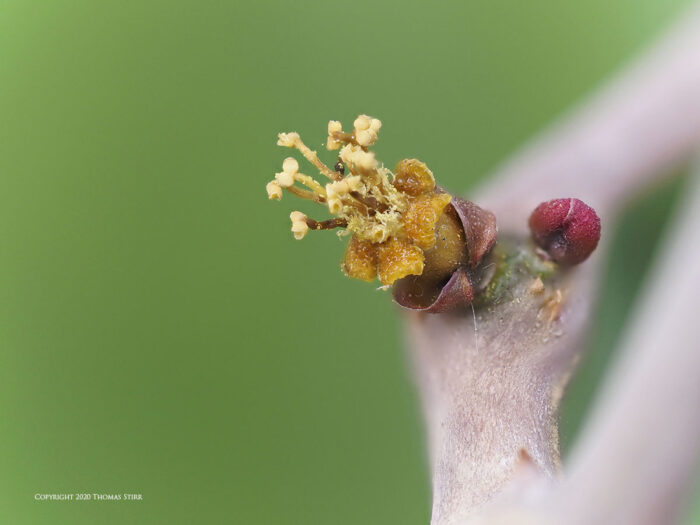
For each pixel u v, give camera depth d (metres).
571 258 0.08
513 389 0.08
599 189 0.08
